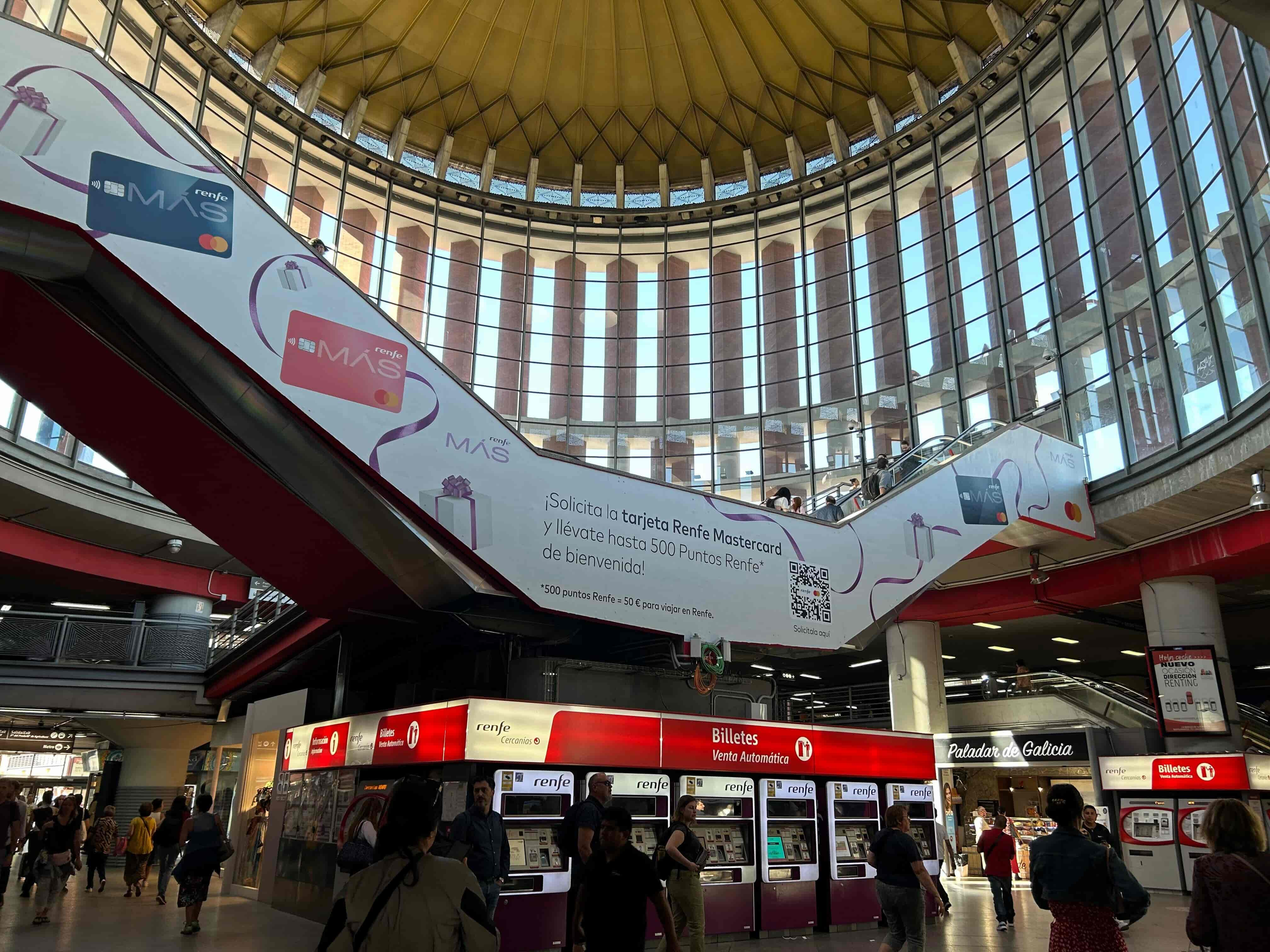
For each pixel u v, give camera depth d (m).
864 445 25.28
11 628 21.00
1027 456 17.50
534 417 28.72
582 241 30.70
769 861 10.74
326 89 27.83
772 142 29.81
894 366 25.31
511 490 10.77
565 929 9.06
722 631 12.16
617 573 11.44
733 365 28.59
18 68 8.13
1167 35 17.88
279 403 9.25
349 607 12.87
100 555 24.72
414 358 10.34
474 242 29.83
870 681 31.22
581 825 7.26
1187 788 16.59
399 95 28.69
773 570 12.99
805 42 27.75
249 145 25.53
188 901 10.16
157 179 8.72
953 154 25.22
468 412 10.66
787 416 27.22
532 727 9.30
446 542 10.16
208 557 25.94
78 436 9.68
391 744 10.41
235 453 9.59
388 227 28.61
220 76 25.02
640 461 28.33
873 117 27.61
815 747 11.54
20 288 8.13
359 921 2.84
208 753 22.52
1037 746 19.30
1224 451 15.23
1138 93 18.98
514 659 12.67
